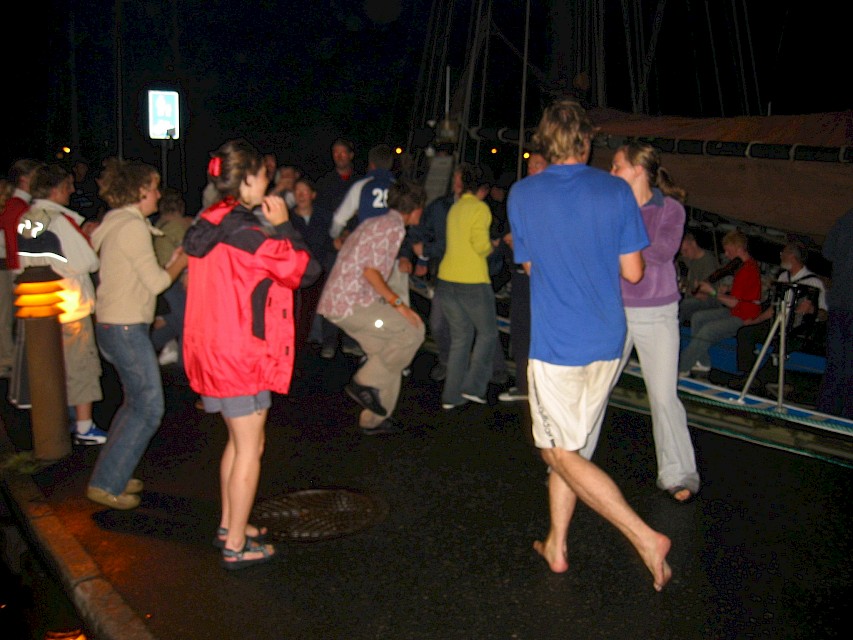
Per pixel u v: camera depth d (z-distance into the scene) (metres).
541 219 3.54
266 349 3.83
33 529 4.49
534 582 3.96
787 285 6.42
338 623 3.61
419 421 6.29
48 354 5.29
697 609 3.74
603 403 3.73
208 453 5.60
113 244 4.50
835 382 6.41
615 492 3.56
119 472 4.63
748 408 6.50
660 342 4.74
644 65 12.20
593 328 3.56
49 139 20.03
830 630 3.59
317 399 6.81
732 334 7.67
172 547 4.29
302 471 5.30
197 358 3.85
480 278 6.39
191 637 3.51
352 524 4.55
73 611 4.00
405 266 6.95
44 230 5.37
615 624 3.61
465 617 3.66
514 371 7.67
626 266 3.60
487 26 11.10
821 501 4.91
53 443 5.39
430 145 11.11
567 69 11.95
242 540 4.04
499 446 5.77
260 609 3.72
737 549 4.30
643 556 3.52
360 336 5.68
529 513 4.70
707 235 9.47
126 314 4.51
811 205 6.45
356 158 25.02
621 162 4.55
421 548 4.29
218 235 3.74
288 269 3.76
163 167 9.45
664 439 4.91
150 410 4.62
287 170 7.73
